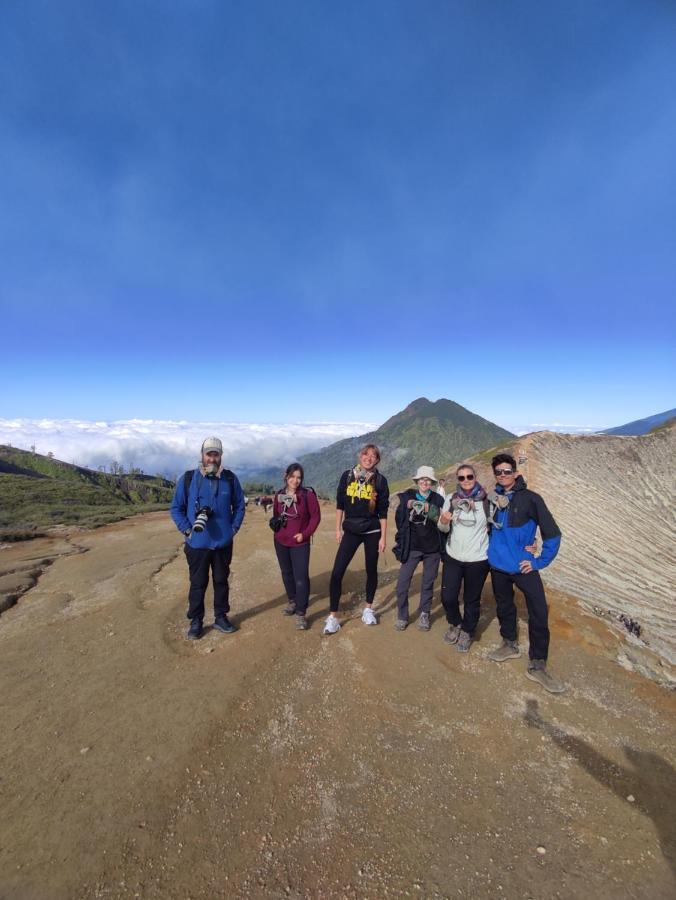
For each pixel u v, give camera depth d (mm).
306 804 2879
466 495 4945
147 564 9312
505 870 2443
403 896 2297
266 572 8609
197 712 3846
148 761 3240
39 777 3082
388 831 2688
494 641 5332
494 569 4668
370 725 3715
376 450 5438
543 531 4367
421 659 4855
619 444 41750
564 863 2490
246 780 3080
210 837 2621
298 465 5637
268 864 2461
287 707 3955
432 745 3479
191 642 5320
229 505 5469
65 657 4945
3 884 2312
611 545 20969
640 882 2383
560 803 2924
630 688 4387
